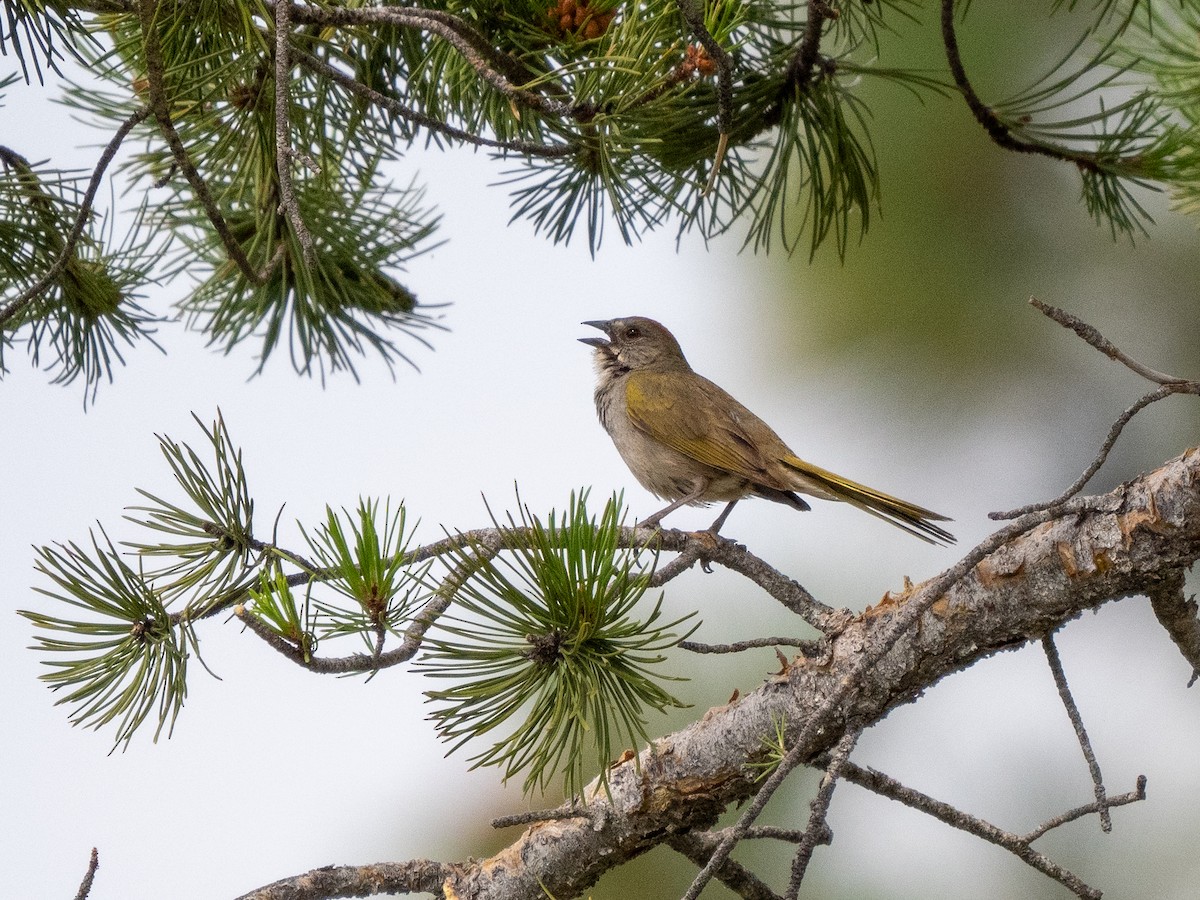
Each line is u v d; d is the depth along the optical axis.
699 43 6.98
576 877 6.80
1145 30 7.91
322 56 8.39
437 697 5.30
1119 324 11.34
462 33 7.25
